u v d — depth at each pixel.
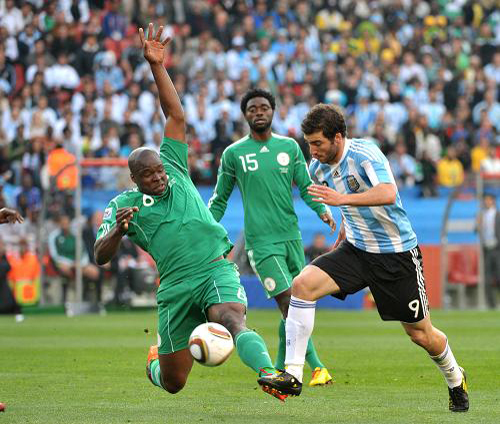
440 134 98.19
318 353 42.91
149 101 92.00
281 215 34.53
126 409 26.64
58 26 94.00
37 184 84.06
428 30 111.31
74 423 23.94
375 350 44.22
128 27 99.00
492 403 27.56
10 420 24.47
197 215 24.92
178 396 29.56
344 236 27.23
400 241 25.28
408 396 29.27
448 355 25.78
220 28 100.75
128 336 53.00
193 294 24.45
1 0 94.56
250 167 34.50
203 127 91.81
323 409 26.47
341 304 79.44
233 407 27.00
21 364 38.97
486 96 101.56
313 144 25.25
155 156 24.30
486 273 78.88
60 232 77.81
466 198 89.75
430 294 79.56
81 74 93.25
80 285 75.06
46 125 87.38
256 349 23.20
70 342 49.22
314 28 105.31
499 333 52.78
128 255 77.94
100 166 76.25
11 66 92.19
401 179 95.12
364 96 97.44
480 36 114.00
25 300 76.00
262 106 34.47
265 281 34.38
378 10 112.44
